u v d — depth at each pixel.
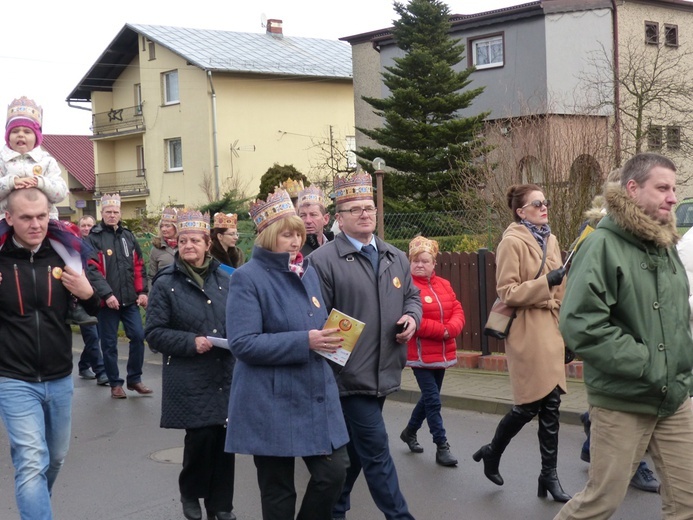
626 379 4.11
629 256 4.15
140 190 40.47
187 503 5.78
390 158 23.00
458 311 7.09
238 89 37.88
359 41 32.28
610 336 4.06
